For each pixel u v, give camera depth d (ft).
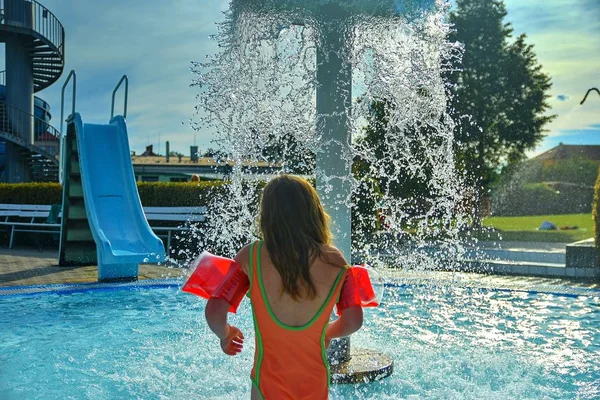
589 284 26.55
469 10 91.15
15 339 16.43
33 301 22.48
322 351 7.00
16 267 31.81
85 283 26.02
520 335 17.01
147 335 16.97
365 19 13.55
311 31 14.23
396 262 31.94
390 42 14.90
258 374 7.00
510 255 33.96
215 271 7.16
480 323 18.66
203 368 13.60
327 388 7.06
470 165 76.02
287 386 6.86
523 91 92.63
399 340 16.26
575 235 59.82
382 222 31.89
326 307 6.98
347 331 7.12
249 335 16.76
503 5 90.94
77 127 31.81
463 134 82.38
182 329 17.76
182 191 41.34
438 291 24.82
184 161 137.90
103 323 18.62
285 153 18.13
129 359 14.38
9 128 77.82
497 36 91.04
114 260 25.76
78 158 33.06
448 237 36.14
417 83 15.90
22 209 45.83
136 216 30.27
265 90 15.97
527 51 92.12
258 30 14.84
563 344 15.93
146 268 32.19
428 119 18.11
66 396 11.73
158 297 23.43
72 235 32.94
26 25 76.79
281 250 7.00
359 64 14.35
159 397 11.64
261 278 7.06
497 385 12.45
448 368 13.57
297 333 6.87
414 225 37.04
